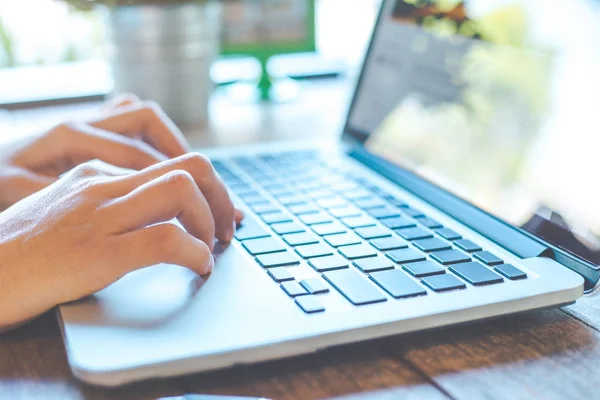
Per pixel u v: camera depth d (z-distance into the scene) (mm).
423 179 631
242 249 487
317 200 607
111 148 569
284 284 422
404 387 355
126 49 946
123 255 403
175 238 411
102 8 952
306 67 1303
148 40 934
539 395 345
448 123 627
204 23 968
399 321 377
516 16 568
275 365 376
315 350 364
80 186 446
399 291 409
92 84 1147
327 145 805
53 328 420
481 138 579
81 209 424
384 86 747
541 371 368
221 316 381
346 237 509
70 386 358
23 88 1120
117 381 333
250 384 359
